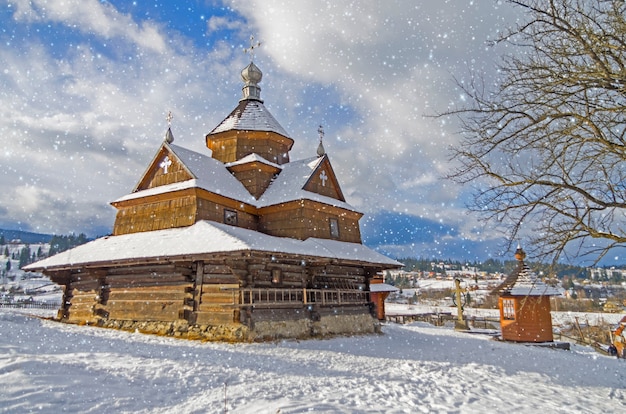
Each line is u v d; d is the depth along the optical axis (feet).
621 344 89.10
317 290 65.31
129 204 75.31
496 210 23.43
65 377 25.88
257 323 55.72
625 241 21.34
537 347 72.95
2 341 35.42
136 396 24.84
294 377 34.27
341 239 80.53
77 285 74.18
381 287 130.31
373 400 28.50
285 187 78.59
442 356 54.49
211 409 23.72
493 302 249.34
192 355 40.37
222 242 54.54
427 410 27.17
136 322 62.39
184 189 67.21
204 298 57.82
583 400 35.68
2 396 21.24
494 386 38.01
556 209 22.11
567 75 21.08
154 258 56.49
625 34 20.10
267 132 85.66
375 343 63.16
